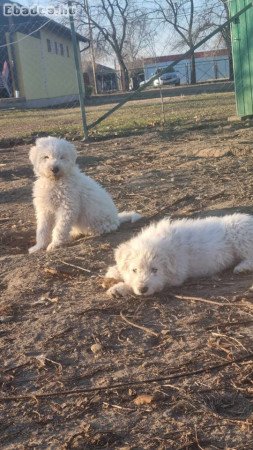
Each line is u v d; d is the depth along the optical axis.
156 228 1.43
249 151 2.89
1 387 0.98
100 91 16.25
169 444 0.80
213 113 4.83
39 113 6.75
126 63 17.73
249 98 4.11
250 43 4.01
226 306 1.20
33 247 1.83
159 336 1.10
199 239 1.40
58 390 0.95
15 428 0.87
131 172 2.75
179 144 3.42
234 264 1.44
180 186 2.35
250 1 3.96
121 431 0.83
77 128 4.44
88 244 1.72
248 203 1.99
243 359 0.99
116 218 1.89
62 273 1.46
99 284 1.39
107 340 1.10
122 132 4.09
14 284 1.44
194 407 0.87
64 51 11.16
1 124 5.42
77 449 0.80
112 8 14.75
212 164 2.71
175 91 9.46
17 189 2.63
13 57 8.79
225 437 0.80
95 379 0.98
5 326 1.21
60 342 1.11
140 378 0.96
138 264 1.28
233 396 0.89
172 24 14.59
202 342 1.06
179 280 1.34
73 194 1.80
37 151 1.82
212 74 16.20
